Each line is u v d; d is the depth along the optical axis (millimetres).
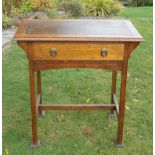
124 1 11703
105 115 3514
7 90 3998
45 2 8977
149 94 3975
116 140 3092
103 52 2645
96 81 4273
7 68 4633
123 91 2834
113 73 3375
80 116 3490
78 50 2658
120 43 2633
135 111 3588
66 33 2680
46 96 3865
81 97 3861
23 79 4309
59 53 2662
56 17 8336
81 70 4617
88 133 3209
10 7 7777
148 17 8406
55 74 4445
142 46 5664
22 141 3100
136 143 3082
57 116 3484
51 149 2990
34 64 2703
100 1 9016
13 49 5430
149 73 4570
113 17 8680
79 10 8867
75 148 3006
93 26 2932
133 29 2840
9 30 6676
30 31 2725
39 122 3373
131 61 4973
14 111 3566
